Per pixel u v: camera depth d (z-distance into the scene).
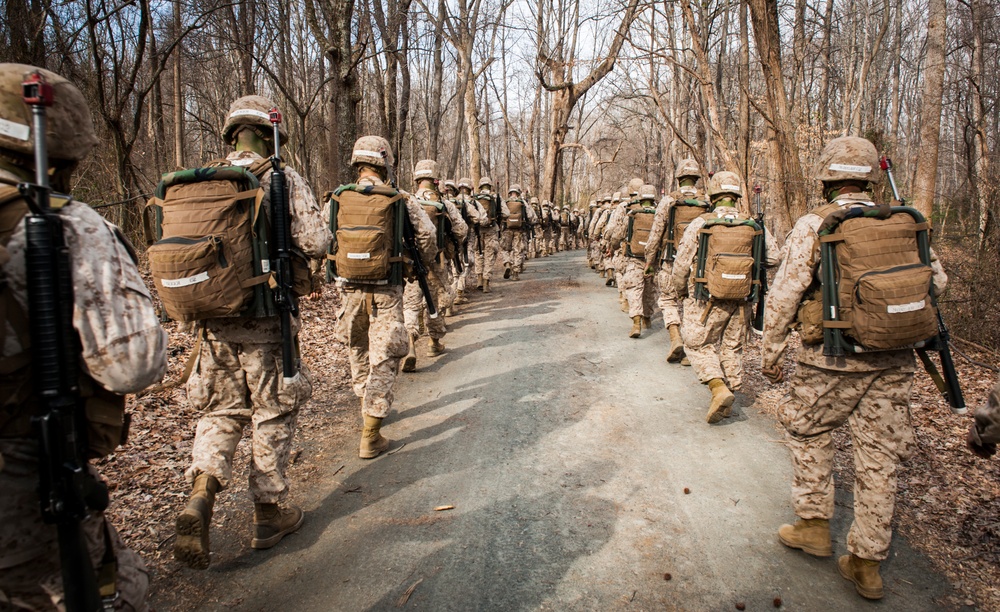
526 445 4.38
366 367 4.78
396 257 4.28
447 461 4.13
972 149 9.71
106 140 9.89
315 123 17.86
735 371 4.98
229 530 3.27
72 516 1.52
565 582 2.82
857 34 21.94
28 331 1.49
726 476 3.88
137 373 1.58
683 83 19.88
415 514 3.44
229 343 2.85
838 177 2.85
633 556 3.02
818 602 2.70
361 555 3.04
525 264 17.17
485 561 2.99
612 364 6.48
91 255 1.57
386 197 4.24
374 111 21.09
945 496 3.54
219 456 2.70
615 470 3.96
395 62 13.40
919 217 2.63
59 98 1.65
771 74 8.27
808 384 2.86
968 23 14.59
